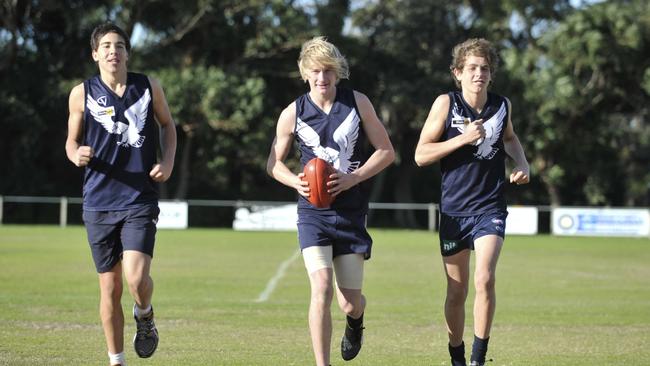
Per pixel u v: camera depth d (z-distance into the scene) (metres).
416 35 155.00
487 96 23.61
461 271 23.52
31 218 138.25
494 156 23.20
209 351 26.55
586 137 152.25
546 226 155.12
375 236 107.81
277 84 153.62
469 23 164.62
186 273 53.88
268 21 140.00
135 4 134.25
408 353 26.95
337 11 143.88
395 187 171.00
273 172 22.11
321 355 20.47
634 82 148.75
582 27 142.75
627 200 177.88
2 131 135.38
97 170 21.67
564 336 30.53
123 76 21.83
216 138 137.75
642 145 176.75
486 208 22.97
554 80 143.38
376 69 153.50
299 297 41.84
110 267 22.00
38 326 30.64
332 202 21.83
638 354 26.83
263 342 28.31
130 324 31.86
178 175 153.88
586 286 49.38
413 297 42.69
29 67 133.88
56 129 139.00
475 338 22.48
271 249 77.62
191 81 130.25
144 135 21.77
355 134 22.03
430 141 23.66
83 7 132.00
